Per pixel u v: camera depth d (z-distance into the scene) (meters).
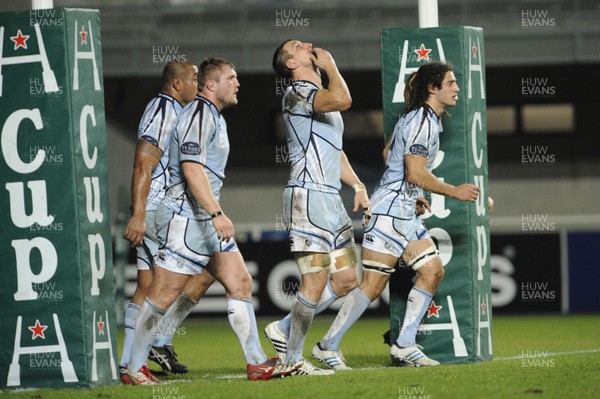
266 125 66.06
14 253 21.64
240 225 65.81
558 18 64.94
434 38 25.77
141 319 22.11
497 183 65.56
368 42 65.31
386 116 26.11
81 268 21.53
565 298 51.78
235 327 22.25
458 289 25.69
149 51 64.88
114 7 66.25
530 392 19.72
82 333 21.52
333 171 23.30
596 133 64.94
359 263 51.06
